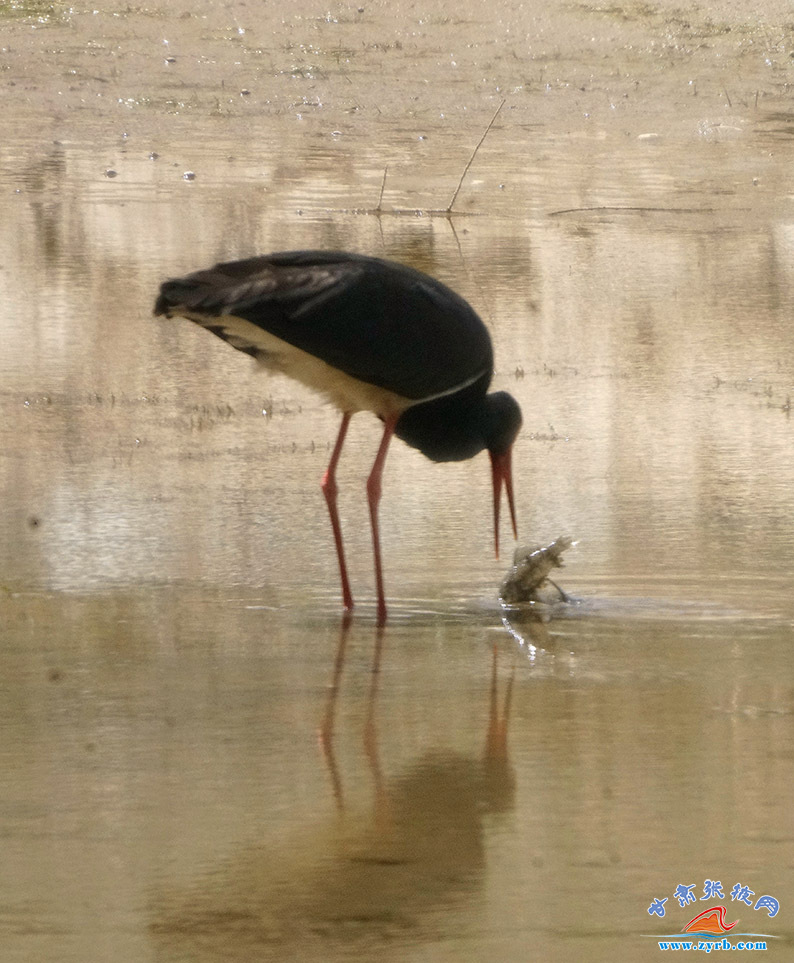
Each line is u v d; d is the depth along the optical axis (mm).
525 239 23594
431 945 5188
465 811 6363
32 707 7617
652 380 16797
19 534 11016
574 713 7723
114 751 7016
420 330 9922
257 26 37625
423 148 29719
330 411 15234
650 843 6035
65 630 8977
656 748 7172
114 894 5531
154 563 10508
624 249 23281
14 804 6359
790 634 9266
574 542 11273
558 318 19344
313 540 11258
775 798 6535
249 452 13656
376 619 9508
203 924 5309
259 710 7676
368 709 7738
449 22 39000
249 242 22078
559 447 14141
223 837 6051
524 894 5586
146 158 27906
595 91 34562
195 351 17406
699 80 35812
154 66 34188
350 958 5090
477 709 7758
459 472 13273
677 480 13133
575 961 5105
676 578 10492
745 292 21172
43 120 30109
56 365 16391
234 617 9422
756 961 5105
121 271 20406
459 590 10203
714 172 28859
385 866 5809
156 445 13750
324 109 32188
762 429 14969
